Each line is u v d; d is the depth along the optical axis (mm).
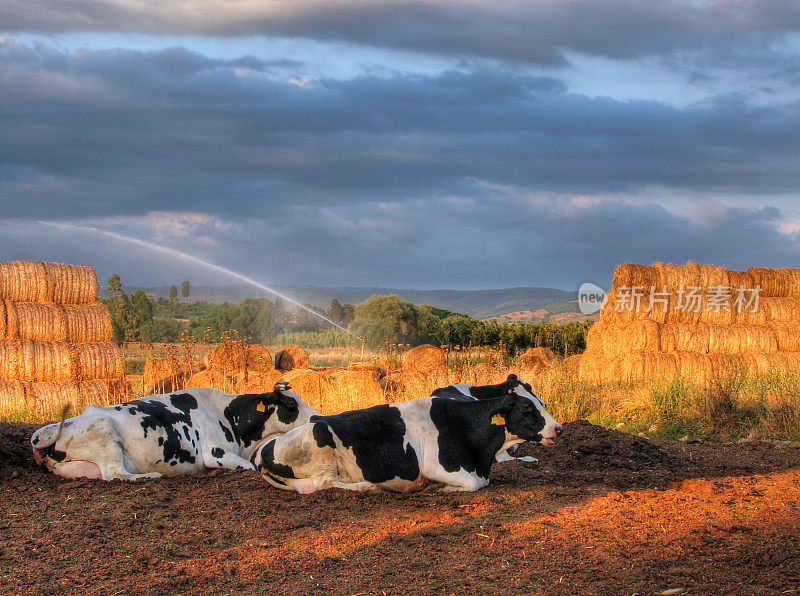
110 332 18891
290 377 15266
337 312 71750
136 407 7859
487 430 7430
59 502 6570
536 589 4629
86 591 4625
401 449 7219
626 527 5848
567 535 5656
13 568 4969
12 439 8750
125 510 6309
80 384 17688
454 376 15086
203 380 15023
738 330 21453
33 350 17219
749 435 11367
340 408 13609
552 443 7457
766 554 5203
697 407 12859
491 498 6836
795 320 22562
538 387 14469
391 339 50812
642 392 14406
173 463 7883
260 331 50812
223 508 6527
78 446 7398
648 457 9078
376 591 4633
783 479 7770
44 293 18125
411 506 6652
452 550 5371
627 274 20719
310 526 6004
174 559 5203
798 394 12102
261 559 5219
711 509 6406
